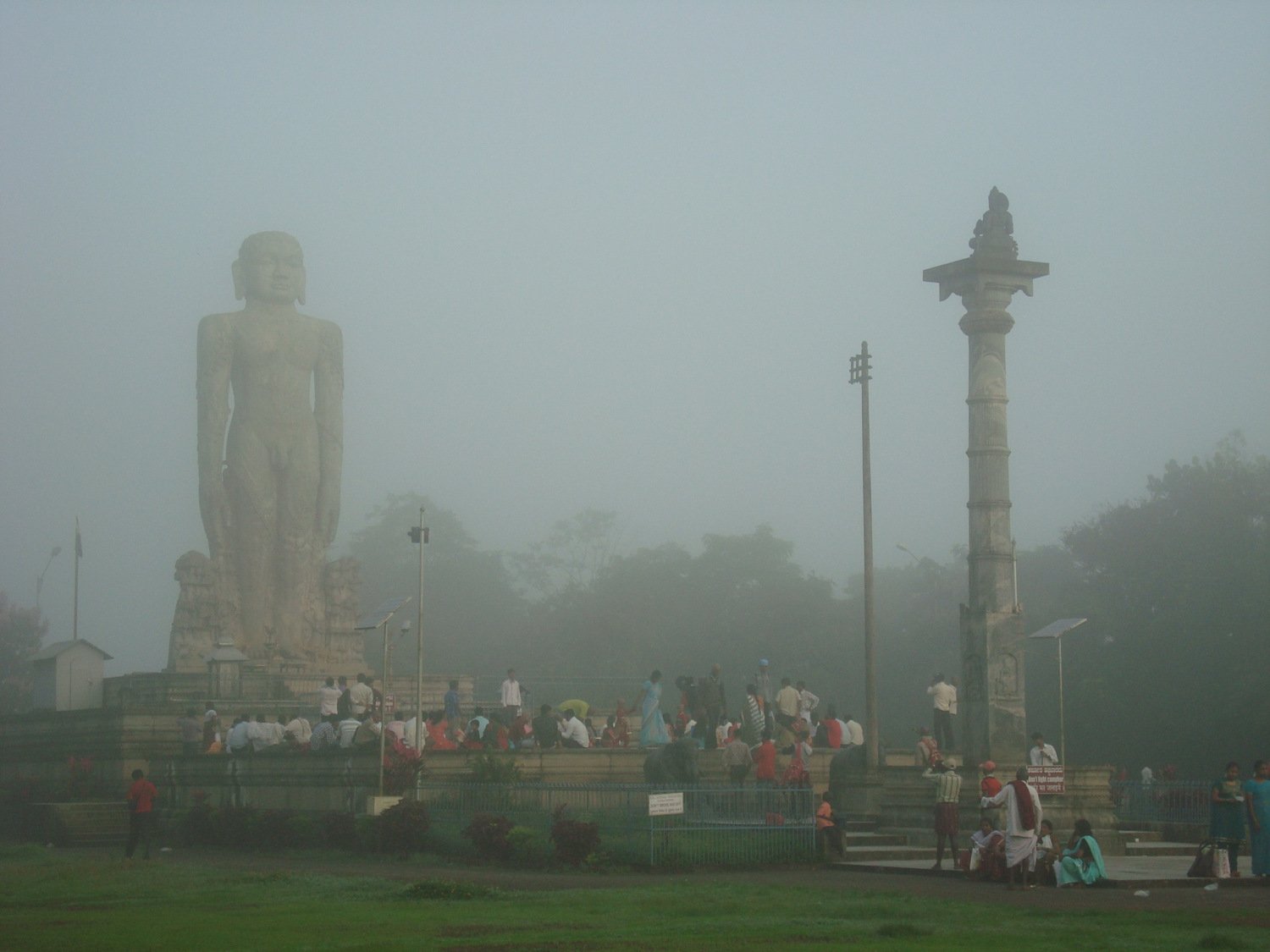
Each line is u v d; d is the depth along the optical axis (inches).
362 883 963.3
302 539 2215.8
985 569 1267.2
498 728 1481.3
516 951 620.7
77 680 2079.2
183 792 1568.7
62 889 956.0
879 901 834.8
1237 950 635.5
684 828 1089.4
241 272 2258.9
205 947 632.4
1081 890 938.1
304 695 1991.9
